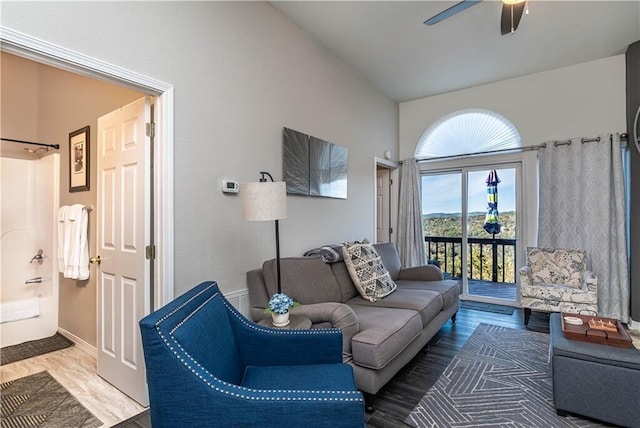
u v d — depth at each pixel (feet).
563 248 12.57
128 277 7.13
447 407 6.64
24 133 11.58
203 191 7.36
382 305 8.82
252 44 8.73
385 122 15.92
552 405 6.71
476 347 9.66
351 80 13.26
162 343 3.63
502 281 14.66
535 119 13.76
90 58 5.45
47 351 9.63
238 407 3.65
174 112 6.77
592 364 6.08
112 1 5.78
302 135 10.39
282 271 8.07
